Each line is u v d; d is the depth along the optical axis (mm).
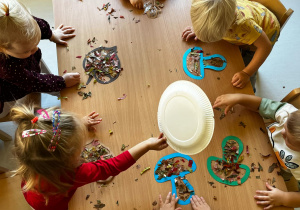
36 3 2086
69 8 1219
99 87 1055
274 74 1822
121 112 1011
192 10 927
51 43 1979
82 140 806
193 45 1111
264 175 897
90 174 841
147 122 990
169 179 905
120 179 909
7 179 1514
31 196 877
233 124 976
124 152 880
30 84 1031
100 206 875
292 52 1875
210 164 921
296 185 1079
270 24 1160
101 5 1220
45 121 729
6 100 1240
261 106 973
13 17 809
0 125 1697
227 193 881
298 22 1961
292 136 838
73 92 1053
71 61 1107
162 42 1126
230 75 1052
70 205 880
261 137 951
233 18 926
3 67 1002
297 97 982
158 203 876
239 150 935
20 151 728
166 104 915
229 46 1101
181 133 878
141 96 1032
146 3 1207
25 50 914
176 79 1054
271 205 854
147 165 927
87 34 1158
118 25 1171
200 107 868
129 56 1106
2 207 1478
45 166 734
